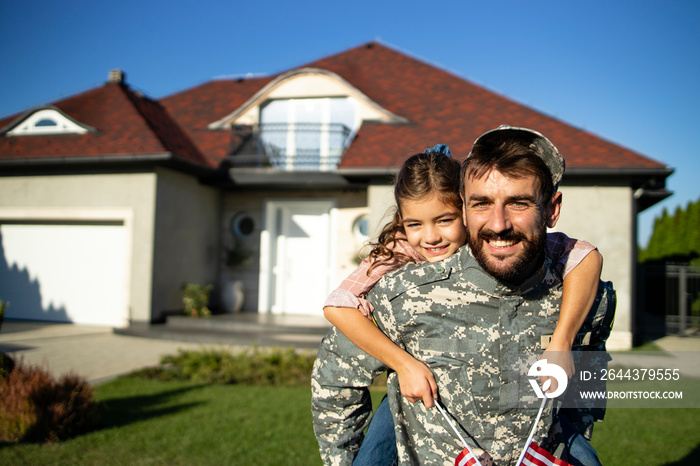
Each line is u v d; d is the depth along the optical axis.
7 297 12.34
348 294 1.64
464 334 1.43
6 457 4.14
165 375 7.24
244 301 13.18
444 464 1.44
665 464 4.04
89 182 11.52
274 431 4.80
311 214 13.23
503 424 1.41
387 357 1.48
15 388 4.71
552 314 1.44
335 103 13.30
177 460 4.09
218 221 13.31
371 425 1.84
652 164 9.88
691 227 16.52
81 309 11.84
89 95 13.52
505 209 1.31
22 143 12.21
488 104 13.13
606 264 10.05
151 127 11.97
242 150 13.21
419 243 1.76
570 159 10.30
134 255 11.01
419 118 12.87
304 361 7.70
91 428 4.88
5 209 12.06
